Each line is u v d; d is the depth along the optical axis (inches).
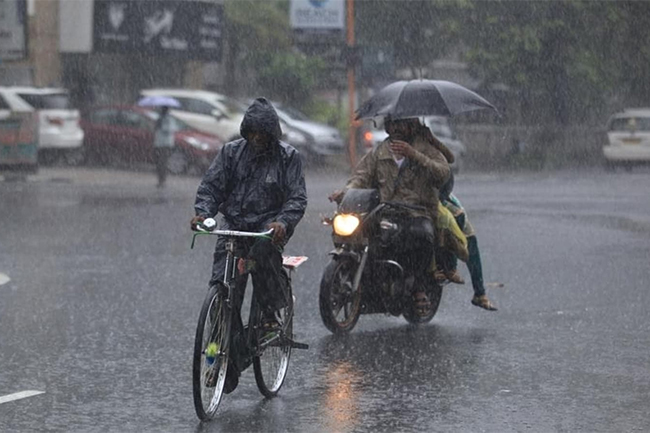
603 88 3983.8
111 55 3720.5
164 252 1499.8
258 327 711.7
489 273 1334.9
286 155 705.0
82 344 913.5
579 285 1240.2
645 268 1366.9
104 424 671.8
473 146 3885.3
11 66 3513.8
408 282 971.9
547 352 887.7
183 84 3855.8
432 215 979.3
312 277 1291.8
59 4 3563.0
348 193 951.6
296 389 764.0
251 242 697.0
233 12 3907.5
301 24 3380.9
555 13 3878.0
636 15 3986.2
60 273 1306.6
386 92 985.5
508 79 3927.2
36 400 729.6
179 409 708.0
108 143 3189.0
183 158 3063.5
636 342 927.0
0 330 970.7
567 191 2630.4
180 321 1017.5
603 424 673.6
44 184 2667.3
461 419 684.1
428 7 3801.7
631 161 3590.1
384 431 657.0
